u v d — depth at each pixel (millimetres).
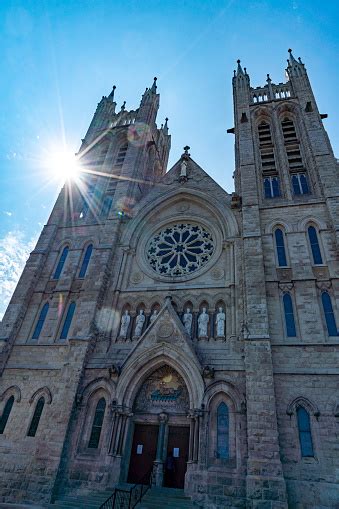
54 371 27156
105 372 25625
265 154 38875
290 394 21859
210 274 30062
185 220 35656
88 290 30359
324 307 25547
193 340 26359
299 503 18438
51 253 36031
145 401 24875
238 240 30656
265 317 24500
